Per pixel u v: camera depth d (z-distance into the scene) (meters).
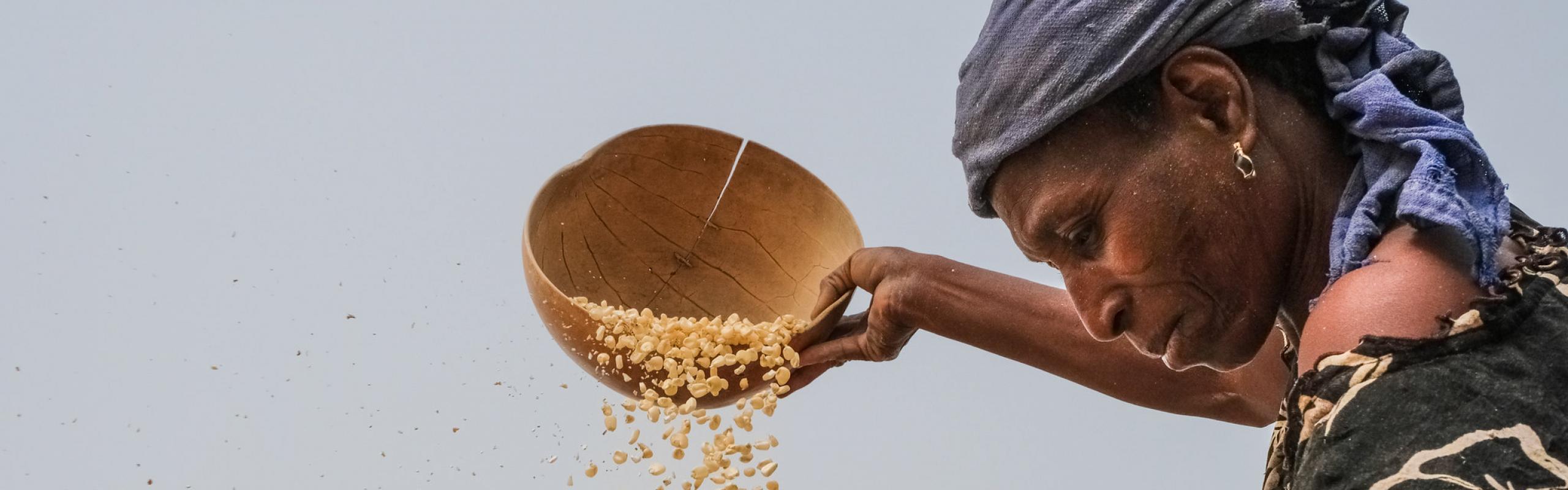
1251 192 1.25
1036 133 1.27
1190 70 1.23
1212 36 1.23
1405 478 0.98
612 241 2.31
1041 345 1.96
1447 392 1.01
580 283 2.26
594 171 2.28
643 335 2.00
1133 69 1.23
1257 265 1.27
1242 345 1.34
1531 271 1.08
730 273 2.34
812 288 2.28
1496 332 1.04
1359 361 1.05
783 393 2.05
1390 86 1.19
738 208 2.35
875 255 2.03
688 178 2.34
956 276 1.98
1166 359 1.37
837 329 2.12
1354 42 1.23
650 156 2.32
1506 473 0.97
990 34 1.32
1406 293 1.08
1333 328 1.11
